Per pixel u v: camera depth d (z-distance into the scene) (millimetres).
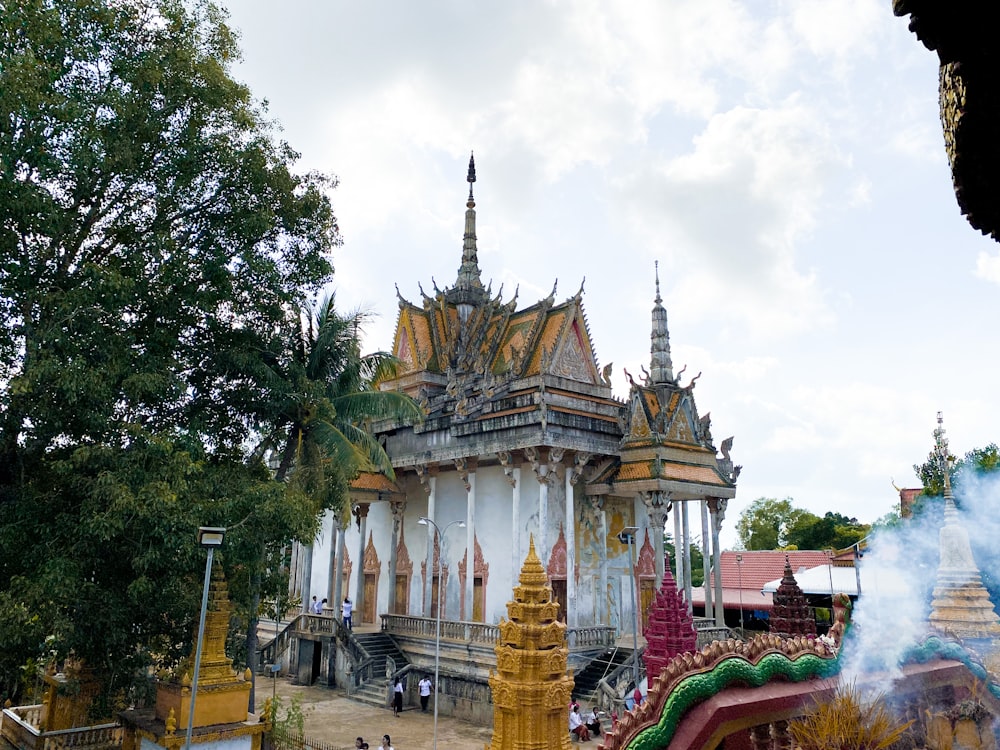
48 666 23297
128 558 18781
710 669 8211
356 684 37875
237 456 25281
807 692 8734
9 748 22438
